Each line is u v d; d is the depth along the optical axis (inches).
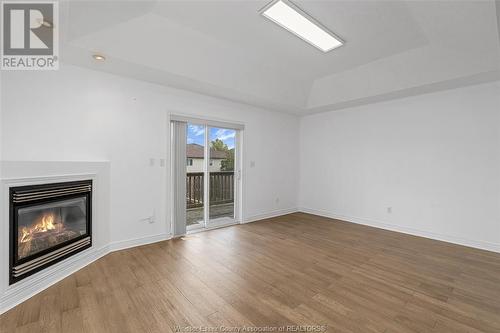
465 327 66.7
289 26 102.7
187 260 110.8
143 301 77.9
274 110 199.6
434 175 146.3
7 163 75.6
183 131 146.8
